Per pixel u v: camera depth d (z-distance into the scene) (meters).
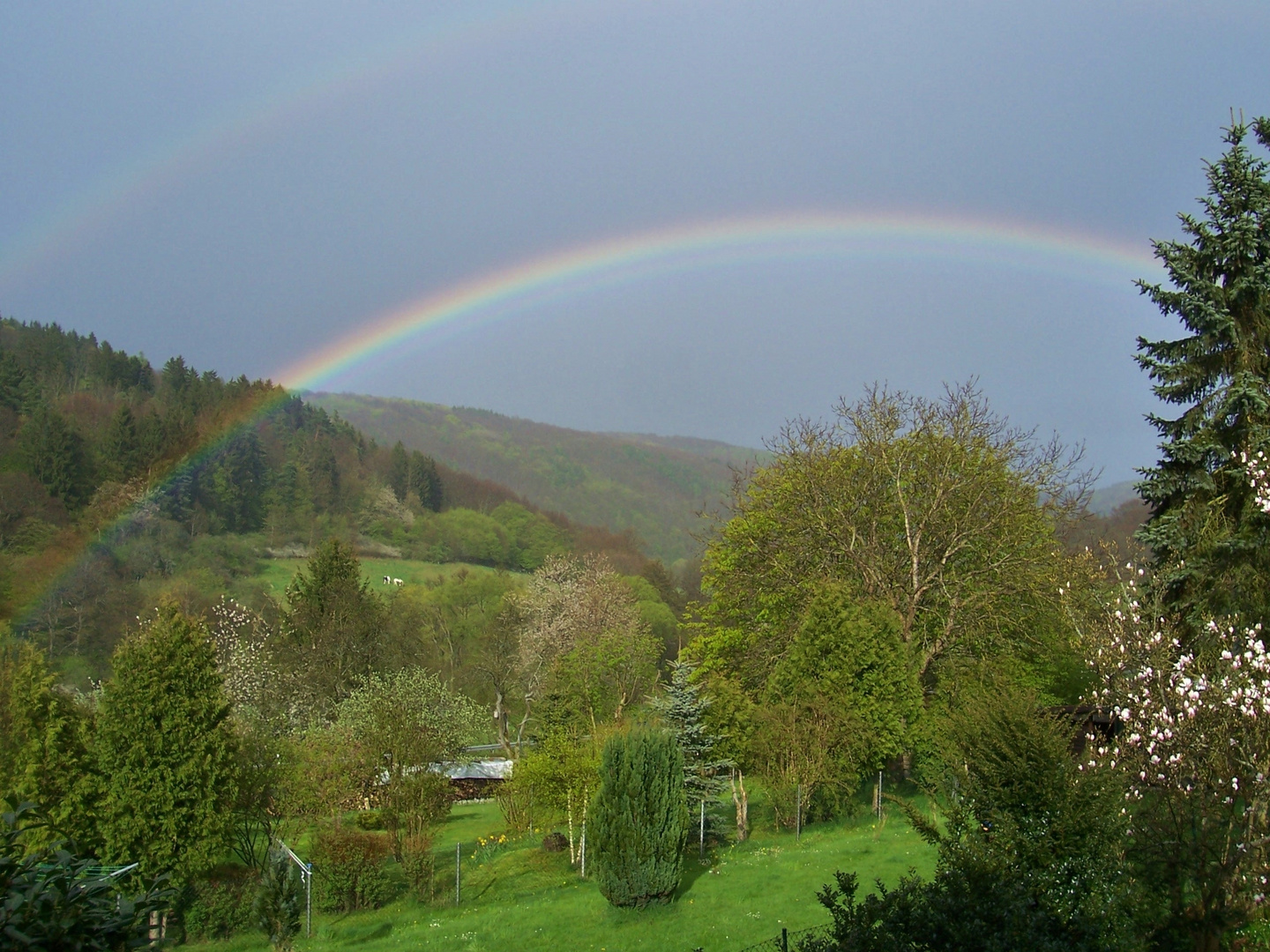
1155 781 13.24
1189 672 14.77
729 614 36.62
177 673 19.75
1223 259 20.66
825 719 24.95
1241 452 19.95
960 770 12.59
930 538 32.53
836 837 23.30
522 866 23.45
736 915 17.08
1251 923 11.89
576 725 32.06
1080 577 28.16
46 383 76.81
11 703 19.59
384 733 24.39
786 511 35.12
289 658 43.72
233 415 81.62
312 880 20.09
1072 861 10.44
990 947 8.35
